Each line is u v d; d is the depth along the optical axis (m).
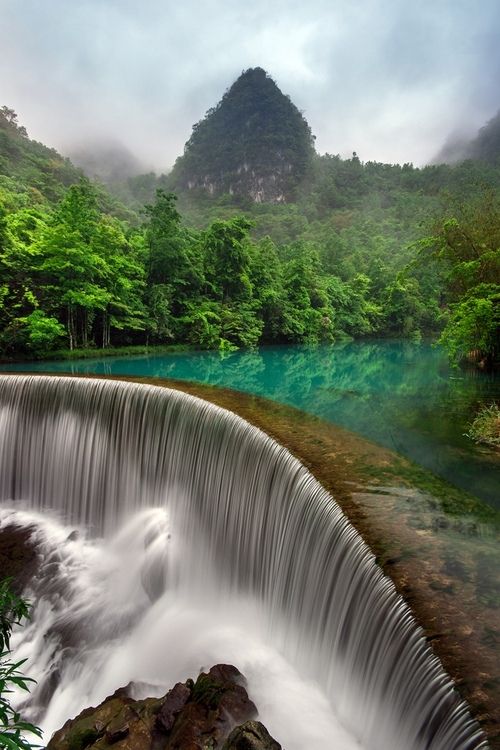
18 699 6.46
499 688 3.25
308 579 5.94
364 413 11.55
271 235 115.75
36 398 11.87
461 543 4.99
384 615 4.27
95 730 4.74
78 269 21.05
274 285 38.81
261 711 5.09
